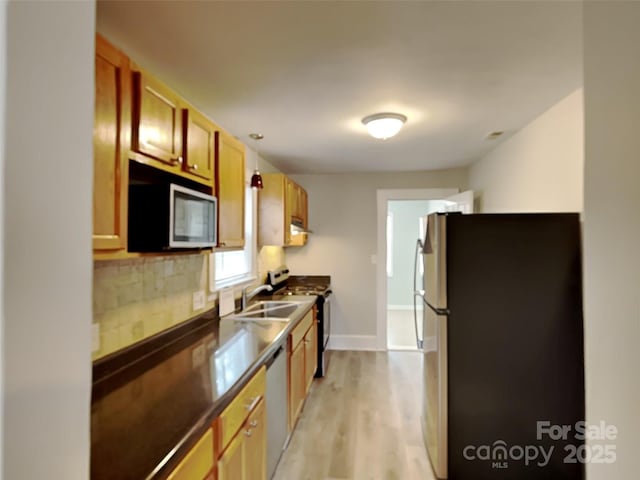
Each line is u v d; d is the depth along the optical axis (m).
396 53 1.72
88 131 0.48
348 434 2.66
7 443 0.37
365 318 4.84
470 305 2.11
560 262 2.09
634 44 0.71
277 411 2.15
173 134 1.56
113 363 1.54
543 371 2.08
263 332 2.21
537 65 1.85
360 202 4.85
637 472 0.72
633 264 0.72
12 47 0.38
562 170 2.38
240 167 2.38
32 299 0.40
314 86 2.09
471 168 4.40
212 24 1.46
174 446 0.97
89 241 0.47
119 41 1.59
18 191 0.38
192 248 1.74
